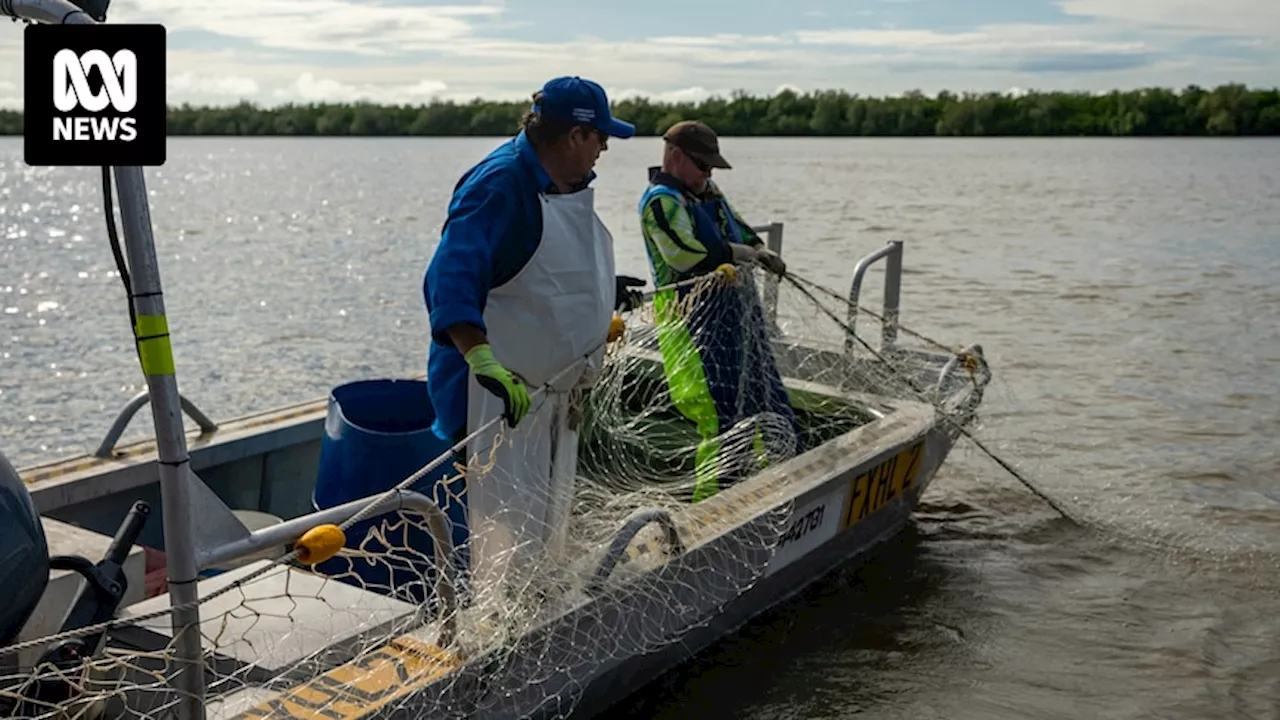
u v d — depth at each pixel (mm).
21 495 2756
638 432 5301
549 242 3277
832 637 4879
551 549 3557
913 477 5875
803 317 6457
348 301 17641
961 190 45812
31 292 19234
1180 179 53906
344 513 2855
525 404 3086
